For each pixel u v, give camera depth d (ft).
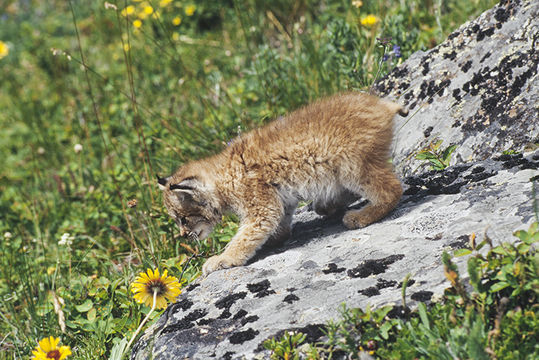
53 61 54.85
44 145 44.16
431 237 18.48
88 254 29.68
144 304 21.36
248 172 22.66
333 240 20.95
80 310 22.21
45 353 18.24
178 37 48.83
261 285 18.93
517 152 21.85
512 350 14.21
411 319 15.30
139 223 28.32
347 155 21.67
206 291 19.67
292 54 38.11
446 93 25.79
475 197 19.56
